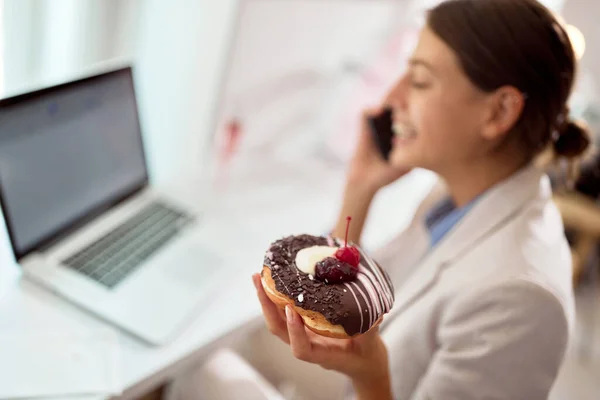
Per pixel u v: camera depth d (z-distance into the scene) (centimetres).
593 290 289
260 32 153
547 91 97
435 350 100
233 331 114
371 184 132
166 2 152
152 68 161
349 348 82
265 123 178
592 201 257
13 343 96
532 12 94
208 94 157
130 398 97
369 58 197
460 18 96
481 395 87
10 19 130
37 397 88
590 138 114
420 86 102
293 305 74
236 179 168
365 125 134
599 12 292
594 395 224
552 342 86
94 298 108
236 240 138
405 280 123
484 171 105
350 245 83
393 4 191
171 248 128
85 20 145
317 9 166
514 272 89
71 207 120
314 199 168
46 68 145
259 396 123
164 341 104
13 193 105
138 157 141
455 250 102
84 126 119
